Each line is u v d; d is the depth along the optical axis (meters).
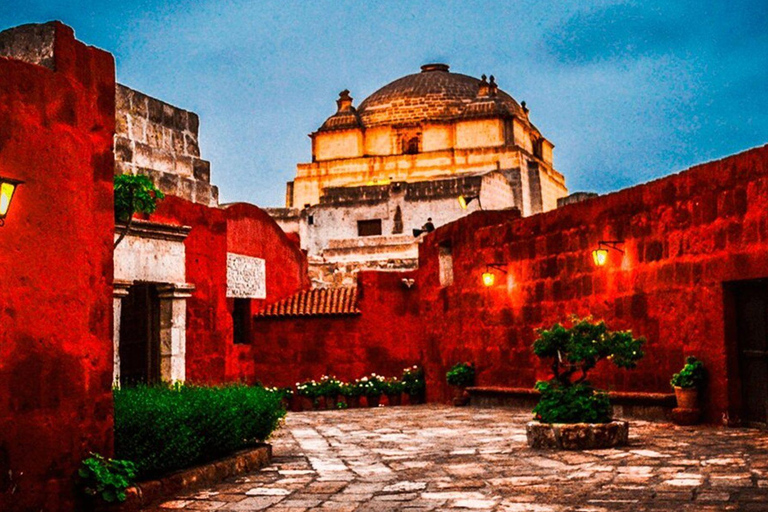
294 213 47.19
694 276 12.47
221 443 9.29
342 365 23.67
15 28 7.52
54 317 7.18
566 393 10.75
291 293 25.14
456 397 18.94
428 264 22.09
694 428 11.79
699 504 6.90
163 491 7.96
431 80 60.06
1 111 6.80
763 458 8.97
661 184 13.16
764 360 11.45
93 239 7.66
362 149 58.28
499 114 55.47
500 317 17.86
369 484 8.52
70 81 7.50
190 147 17.75
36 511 6.88
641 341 11.04
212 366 17.77
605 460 9.31
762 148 11.16
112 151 8.00
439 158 55.72
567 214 15.65
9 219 6.80
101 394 7.64
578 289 15.33
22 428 6.81
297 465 9.93
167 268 15.66
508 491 7.87
